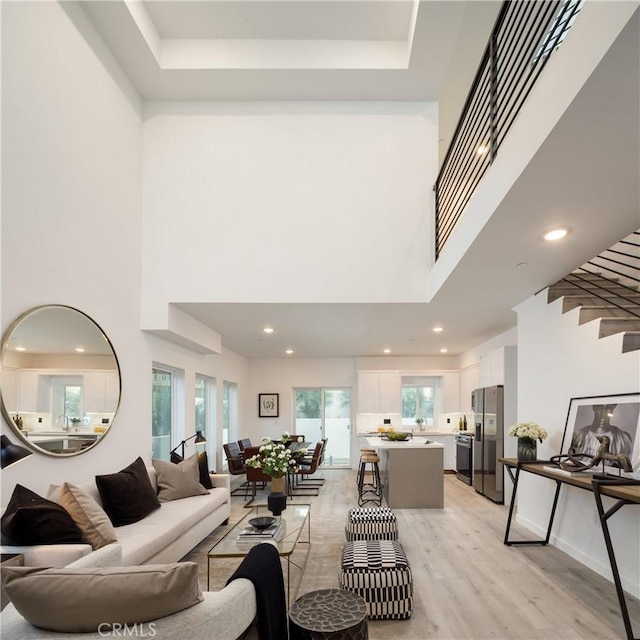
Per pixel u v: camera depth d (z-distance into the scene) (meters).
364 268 5.07
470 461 7.92
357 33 4.93
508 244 3.49
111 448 4.22
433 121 5.29
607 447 3.23
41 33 3.38
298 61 4.91
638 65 1.68
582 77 1.80
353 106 5.30
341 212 5.13
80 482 3.70
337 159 5.21
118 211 4.51
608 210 2.89
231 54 4.89
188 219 5.08
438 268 4.68
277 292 5.01
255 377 10.56
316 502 6.68
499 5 4.33
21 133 3.12
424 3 4.20
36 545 2.54
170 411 6.28
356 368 10.32
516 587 3.44
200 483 5.06
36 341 3.20
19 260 3.08
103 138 4.25
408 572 2.97
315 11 4.64
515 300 5.16
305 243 5.08
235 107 5.26
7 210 2.98
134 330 4.79
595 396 3.84
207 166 5.16
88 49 4.04
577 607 3.10
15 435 3.00
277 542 3.19
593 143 2.18
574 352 4.20
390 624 2.88
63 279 3.57
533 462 4.23
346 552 3.24
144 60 4.66
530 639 2.69
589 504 3.87
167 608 1.54
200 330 6.15
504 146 2.77
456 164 4.52
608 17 1.62
